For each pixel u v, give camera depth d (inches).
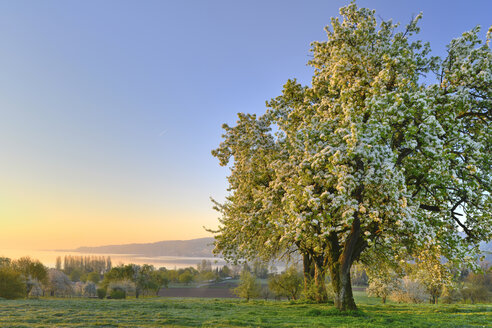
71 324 578.6
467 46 800.9
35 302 1044.5
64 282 4303.6
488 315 818.2
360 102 790.5
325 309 837.2
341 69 818.8
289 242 1104.8
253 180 984.3
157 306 967.0
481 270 695.1
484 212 755.4
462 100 725.9
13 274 2250.2
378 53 840.9
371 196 697.0
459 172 754.8
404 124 717.9
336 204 639.1
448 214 757.3
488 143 773.3
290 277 2244.1
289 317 744.3
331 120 783.1
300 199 722.8
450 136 708.7
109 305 964.6
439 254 757.3
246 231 964.6
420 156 758.5
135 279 4569.4
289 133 933.2
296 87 1047.0
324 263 957.8
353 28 929.5
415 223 629.9
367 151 633.0
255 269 2635.3
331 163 698.2
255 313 830.5
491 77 738.2
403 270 1079.6
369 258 1158.3
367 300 2645.2
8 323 573.9
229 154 1101.1
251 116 1088.8
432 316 788.6
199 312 838.5
